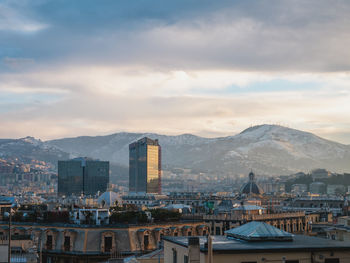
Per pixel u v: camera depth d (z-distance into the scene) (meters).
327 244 66.38
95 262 119.31
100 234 121.56
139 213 132.38
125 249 121.19
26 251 89.50
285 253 62.19
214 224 189.75
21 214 136.62
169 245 73.12
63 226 124.81
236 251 60.91
